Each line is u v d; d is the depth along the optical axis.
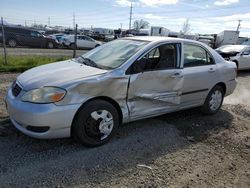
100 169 3.30
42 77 3.67
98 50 4.78
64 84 3.44
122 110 3.96
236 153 4.08
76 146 3.78
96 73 3.72
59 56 15.03
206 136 4.57
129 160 3.56
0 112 4.73
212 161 3.76
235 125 5.20
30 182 2.95
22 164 3.25
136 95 4.05
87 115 3.61
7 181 2.93
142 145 4.01
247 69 12.89
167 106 4.58
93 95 3.62
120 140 4.09
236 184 3.28
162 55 4.39
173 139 4.32
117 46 4.60
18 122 3.52
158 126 4.77
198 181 3.25
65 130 3.51
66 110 3.42
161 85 4.34
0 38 22.22
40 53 17.81
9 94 3.77
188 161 3.69
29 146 3.67
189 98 4.92
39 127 3.35
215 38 40.56
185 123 5.05
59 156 3.49
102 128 3.78
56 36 28.69
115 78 3.77
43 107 3.32
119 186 3.02
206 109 5.43
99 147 3.82
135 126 4.68
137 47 4.27
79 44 26.92
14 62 10.35
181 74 4.59
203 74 5.00
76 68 3.99
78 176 3.12
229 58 12.09
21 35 22.91
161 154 3.80
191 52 4.89
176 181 3.20
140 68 4.04
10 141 3.76
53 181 3.00
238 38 40.03
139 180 3.16
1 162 3.25
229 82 5.68
